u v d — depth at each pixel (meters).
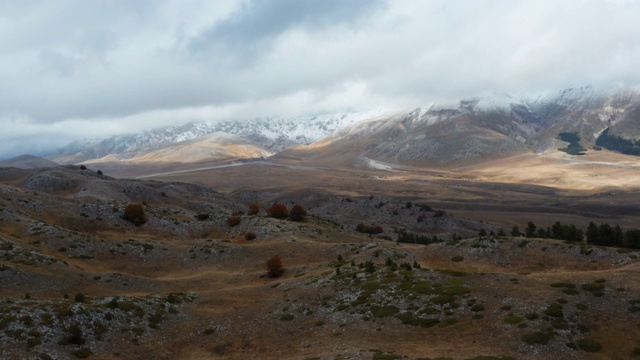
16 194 116.62
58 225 108.62
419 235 178.25
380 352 45.56
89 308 57.25
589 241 96.69
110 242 97.44
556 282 57.84
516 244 84.25
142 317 59.81
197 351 54.62
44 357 47.38
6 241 83.12
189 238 116.31
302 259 94.06
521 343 45.75
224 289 76.88
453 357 43.47
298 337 55.75
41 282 71.25
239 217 125.88
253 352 53.25
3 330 49.56
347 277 70.94
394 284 64.69
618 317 48.28
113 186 163.00
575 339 45.59
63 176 178.00
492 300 55.59
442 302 57.06
